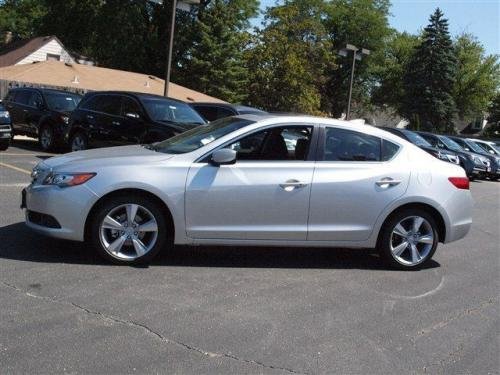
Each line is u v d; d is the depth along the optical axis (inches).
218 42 1868.8
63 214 231.6
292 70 1749.5
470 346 187.0
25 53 1592.0
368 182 255.8
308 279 244.4
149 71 1961.1
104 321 182.7
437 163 272.5
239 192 241.6
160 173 236.7
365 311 211.3
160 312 193.5
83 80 1256.8
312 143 254.2
